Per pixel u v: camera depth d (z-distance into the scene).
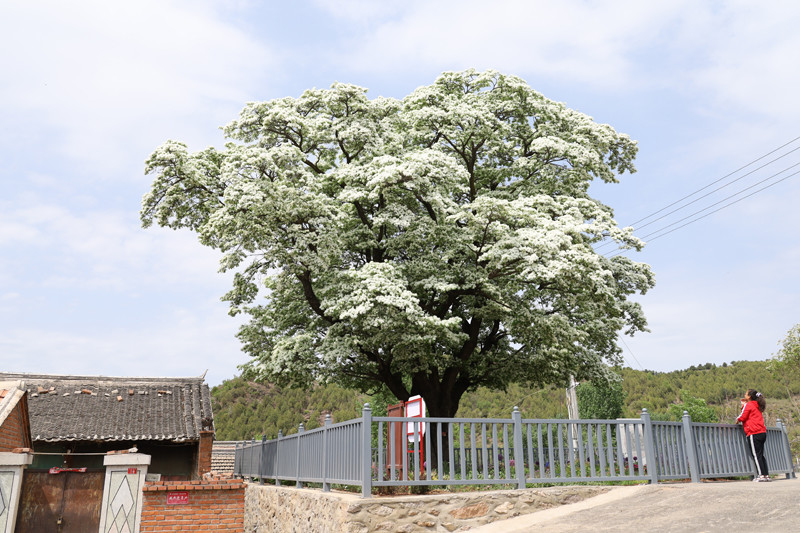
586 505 9.78
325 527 9.80
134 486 15.77
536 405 63.88
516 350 22.80
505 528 8.99
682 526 7.55
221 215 17.64
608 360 24.25
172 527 14.42
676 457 11.52
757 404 11.98
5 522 14.17
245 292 22.38
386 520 8.75
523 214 18.00
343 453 10.15
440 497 9.16
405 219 19.09
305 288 20.16
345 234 20.52
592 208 20.00
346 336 18.89
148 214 20.36
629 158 23.69
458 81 23.05
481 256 17.89
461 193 23.30
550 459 10.48
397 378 21.27
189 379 24.38
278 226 18.42
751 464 12.62
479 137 21.33
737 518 7.51
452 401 22.44
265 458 17.91
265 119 18.64
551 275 16.83
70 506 15.42
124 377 23.97
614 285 20.03
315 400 81.94
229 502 14.90
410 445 12.37
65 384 22.64
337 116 20.80
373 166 18.78
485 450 10.17
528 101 21.84
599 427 10.95
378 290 16.62
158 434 19.84
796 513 7.31
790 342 32.41
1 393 15.92
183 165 18.84
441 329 17.64
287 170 17.48
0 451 14.91
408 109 22.45
